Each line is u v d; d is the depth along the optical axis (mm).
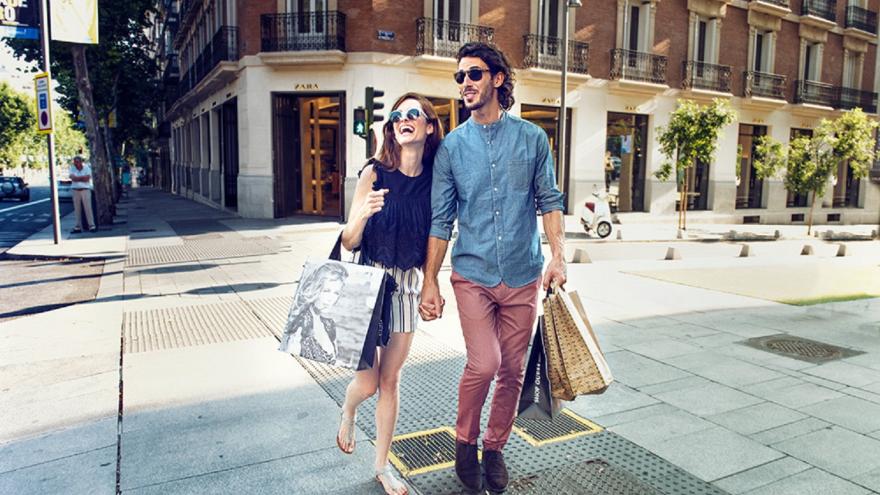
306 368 4832
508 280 2877
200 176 29953
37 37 12250
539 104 20016
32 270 10281
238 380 4543
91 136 16875
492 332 2891
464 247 2914
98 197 17016
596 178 21328
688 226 21109
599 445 3496
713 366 4953
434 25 17938
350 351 2545
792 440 3582
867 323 6488
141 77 29984
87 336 5793
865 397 4285
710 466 3260
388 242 2809
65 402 4105
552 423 3797
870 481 3111
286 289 8227
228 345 5488
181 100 30906
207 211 22844
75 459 3291
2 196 31922
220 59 20219
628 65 21516
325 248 12648
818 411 4027
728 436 3633
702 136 17719
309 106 19844
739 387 4473
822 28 27312
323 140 20125
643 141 22859
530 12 19516
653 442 3543
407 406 4047
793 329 6207
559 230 2910
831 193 29391
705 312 6996
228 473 3141
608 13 21094
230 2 19875
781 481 3105
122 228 16469
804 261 12250
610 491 2988
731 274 10094
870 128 18812
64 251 11969
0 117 67000
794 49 26656
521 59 19594
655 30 22078
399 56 17750
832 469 3236
